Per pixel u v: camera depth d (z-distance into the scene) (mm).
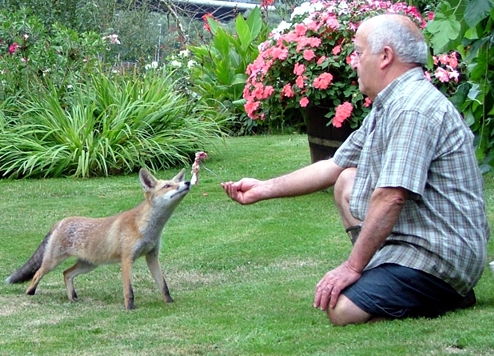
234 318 4496
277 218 7645
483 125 4699
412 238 4039
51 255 5387
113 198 8961
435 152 3947
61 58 12047
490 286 4867
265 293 5098
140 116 11047
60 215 8180
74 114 11047
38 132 10961
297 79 7816
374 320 4086
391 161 3877
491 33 4516
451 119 3988
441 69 7547
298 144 12633
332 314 4117
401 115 3918
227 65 14742
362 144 4613
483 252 4098
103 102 11422
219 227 7379
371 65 4098
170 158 10820
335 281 4074
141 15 18953
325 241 6648
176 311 4809
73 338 4227
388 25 4059
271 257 6223
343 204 4527
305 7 8633
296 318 4387
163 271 6000
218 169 10461
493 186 8773
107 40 14672
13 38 12086
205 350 3865
